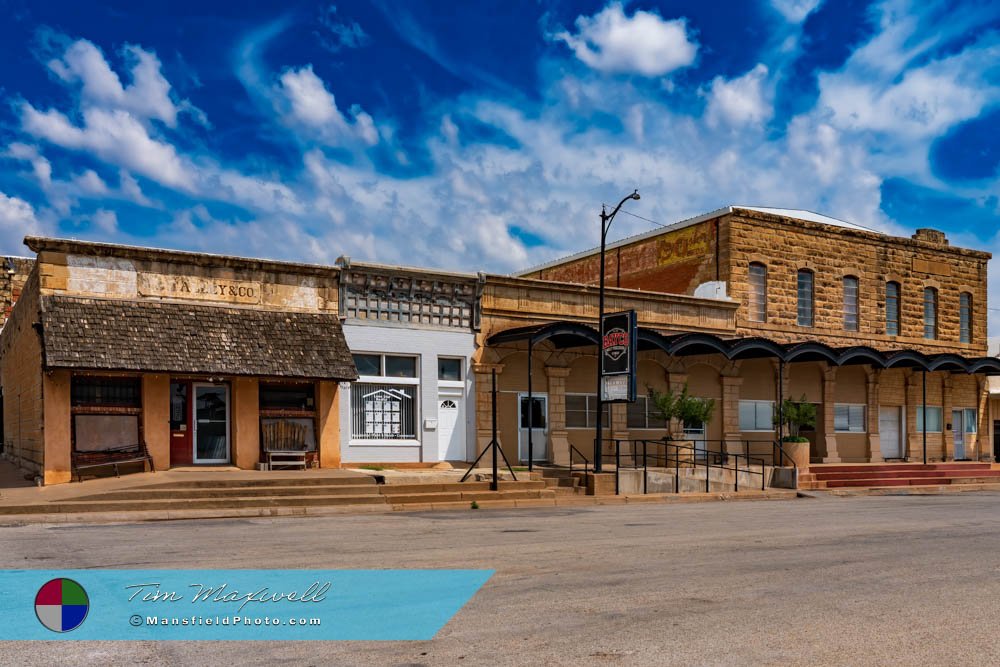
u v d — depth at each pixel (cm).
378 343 2452
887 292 3784
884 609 898
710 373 3203
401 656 703
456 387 2591
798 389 3447
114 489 1791
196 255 2184
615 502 2320
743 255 3350
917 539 1501
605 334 2522
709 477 2714
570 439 2886
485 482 2219
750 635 779
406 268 2480
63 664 674
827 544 1409
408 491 2078
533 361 2773
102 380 2059
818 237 3559
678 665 684
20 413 2477
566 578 1037
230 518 1720
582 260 4222
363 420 2445
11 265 3241
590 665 682
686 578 1053
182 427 2189
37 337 2080
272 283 2298
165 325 2098
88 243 2047
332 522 1644
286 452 2214
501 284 2692
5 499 1689
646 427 3052
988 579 1088
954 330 3978
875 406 3634
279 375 2166
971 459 3988
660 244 3691
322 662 685
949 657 723
